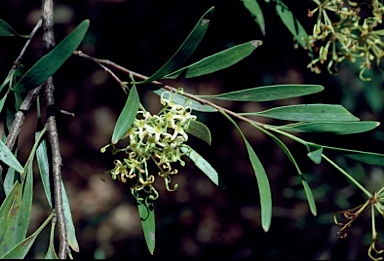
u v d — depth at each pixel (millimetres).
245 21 822
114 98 1539
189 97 619
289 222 1304
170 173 608
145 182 612
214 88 1299
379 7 729
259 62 945
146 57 1083
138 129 590
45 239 1323
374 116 975
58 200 597
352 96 965
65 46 538
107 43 1166
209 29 839
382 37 825
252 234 1468
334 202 1080
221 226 1489
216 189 1519
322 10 692
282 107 617
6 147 578
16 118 616
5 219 589
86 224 1444
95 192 1513
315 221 1093
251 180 1508
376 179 988
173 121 595
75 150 1549
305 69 930
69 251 584
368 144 913
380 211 614
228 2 812
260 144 1460
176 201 1492
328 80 959
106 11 1187
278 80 991
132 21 1132
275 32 832
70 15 1404
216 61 609
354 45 715
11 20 1423
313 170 1098
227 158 1480
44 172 627
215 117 1357
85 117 1548
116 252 1420
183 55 596
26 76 551
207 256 1446
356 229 1081
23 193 602
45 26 646
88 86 1536
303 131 617
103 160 1551
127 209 1484
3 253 589
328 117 617
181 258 1438
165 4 1021
